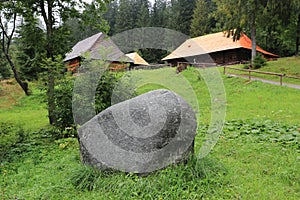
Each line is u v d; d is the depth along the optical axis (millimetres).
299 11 22359
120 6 44656
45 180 4746
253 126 7781
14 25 15938
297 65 21766
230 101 13398
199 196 3725
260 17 22312
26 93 19344
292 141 6129
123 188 3867
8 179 5039
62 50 11898
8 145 7402
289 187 4008
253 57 23750
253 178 4336
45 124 11242
